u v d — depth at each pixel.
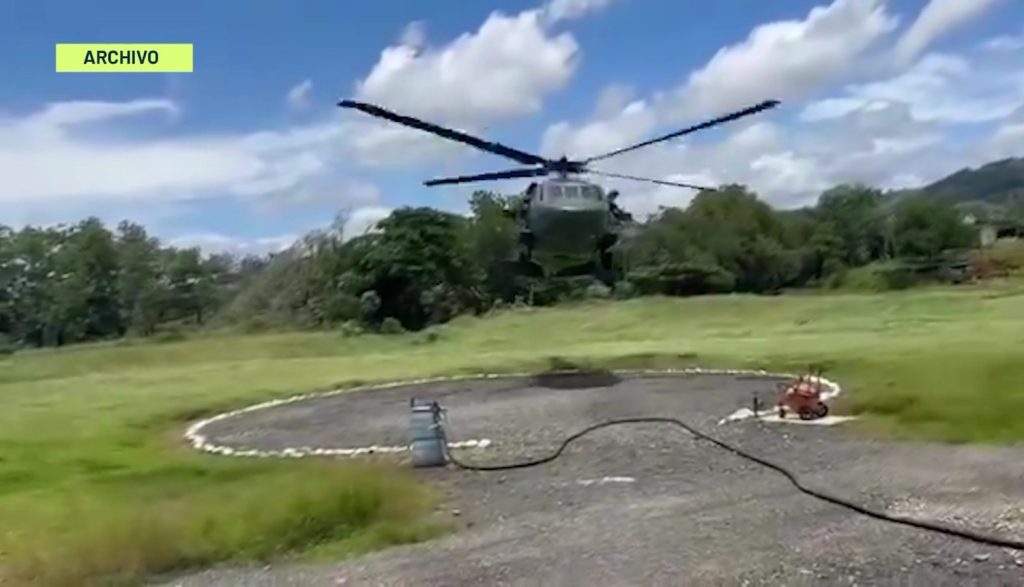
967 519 11.85
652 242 92.94
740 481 15.19
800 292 88.50
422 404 23.22
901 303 54.34
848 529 11.83
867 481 14.41
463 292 80.06
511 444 20.22
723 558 10.90
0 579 11.22
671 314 59.19
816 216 107.44
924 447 16.86
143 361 54.03
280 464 19.20
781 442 18.36
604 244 29.88
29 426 26.44
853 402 22.14
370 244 81.06
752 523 12.44
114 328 98.38
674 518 12.99
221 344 59.69
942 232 99.25
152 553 11.96
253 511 13.41
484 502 14.83
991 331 38.84
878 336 40.34
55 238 98.81
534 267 31.06
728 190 102.38
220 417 28.95
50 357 56.84
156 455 21.73
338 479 14.89
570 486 15.69
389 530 12.95
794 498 13.74
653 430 20.84
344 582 11.01
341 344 58.75
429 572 11.17
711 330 51.28
